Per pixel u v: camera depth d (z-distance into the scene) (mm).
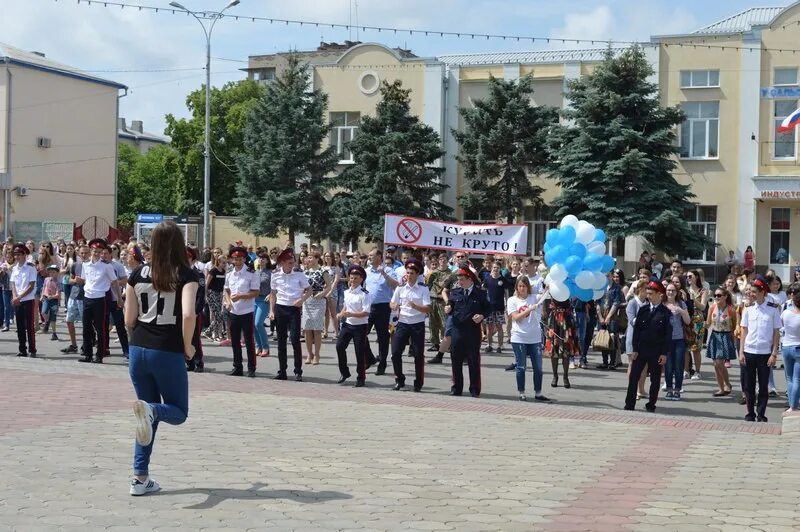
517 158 35062
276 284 14617
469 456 8883
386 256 21328
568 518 6672
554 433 10477
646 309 12945
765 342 12453
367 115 37844
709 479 8227
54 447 8523
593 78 32031
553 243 14375
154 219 42781
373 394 13250
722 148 36406
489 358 19141
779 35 35656
